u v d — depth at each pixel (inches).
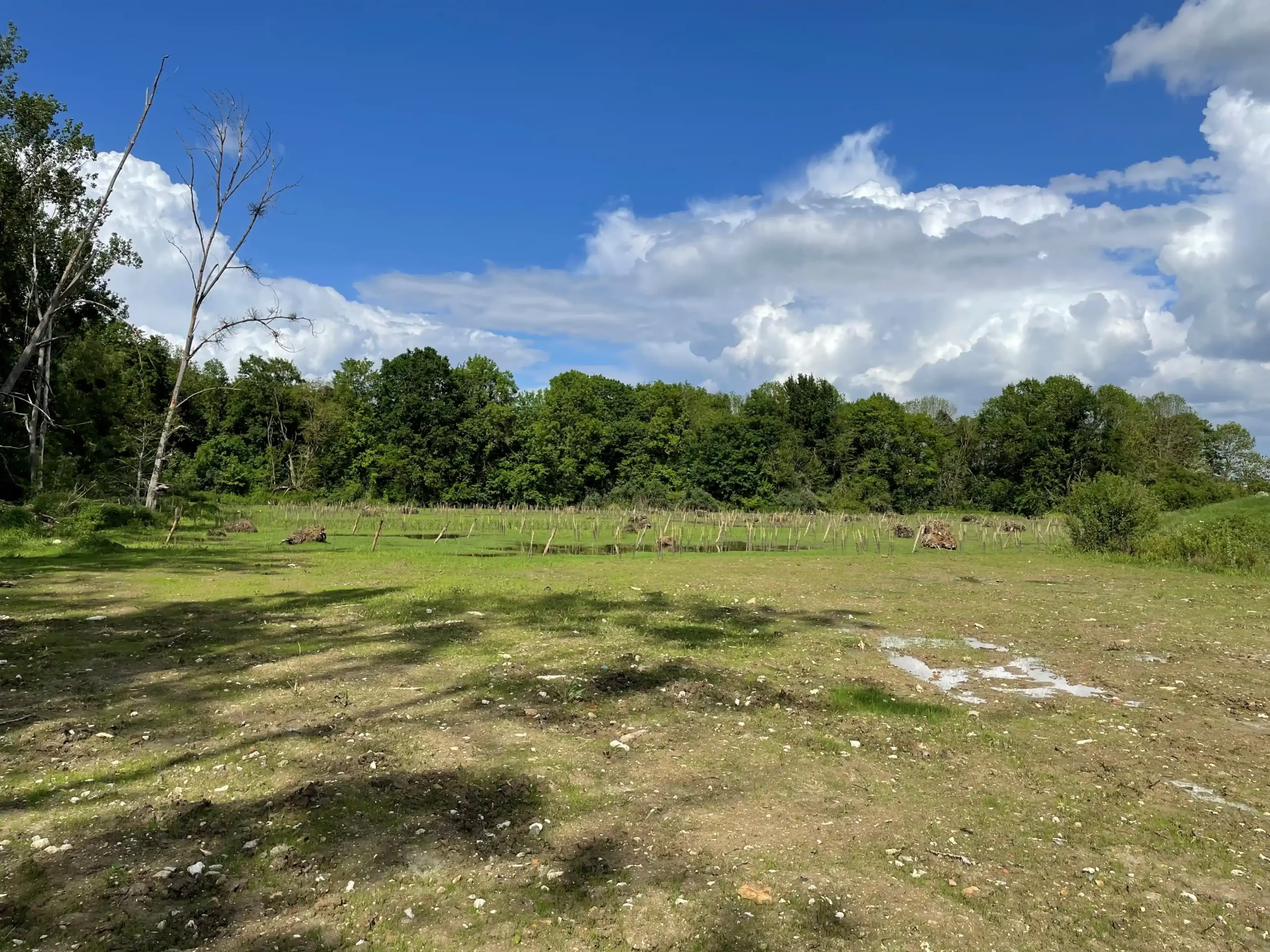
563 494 2908.5
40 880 197.3
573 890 200.1
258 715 335.0
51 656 423.5
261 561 931.3
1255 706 390.0
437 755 290.7
